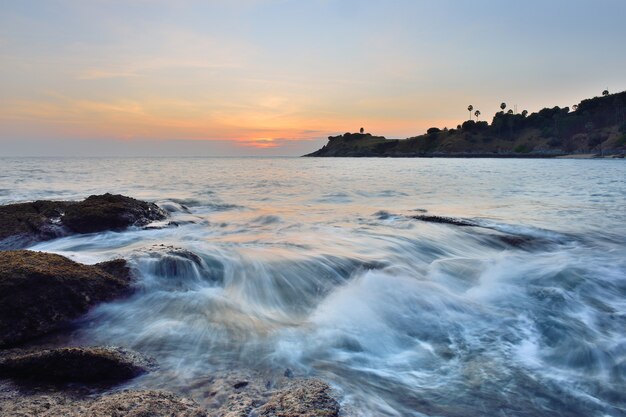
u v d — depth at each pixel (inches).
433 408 177.9
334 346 229.3
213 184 1332.4
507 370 212.2
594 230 544.4
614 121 6545.3
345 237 479.5
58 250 404.5
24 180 1316.4
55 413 152.6
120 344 218.7
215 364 201.6
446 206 802.8
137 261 302.7
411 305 289.0
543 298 313.1
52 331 229.9
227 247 398.9
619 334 255.3
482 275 363.3
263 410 158.4
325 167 3297.2
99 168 2458.2
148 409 151.7
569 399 189.0
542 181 1512.1
